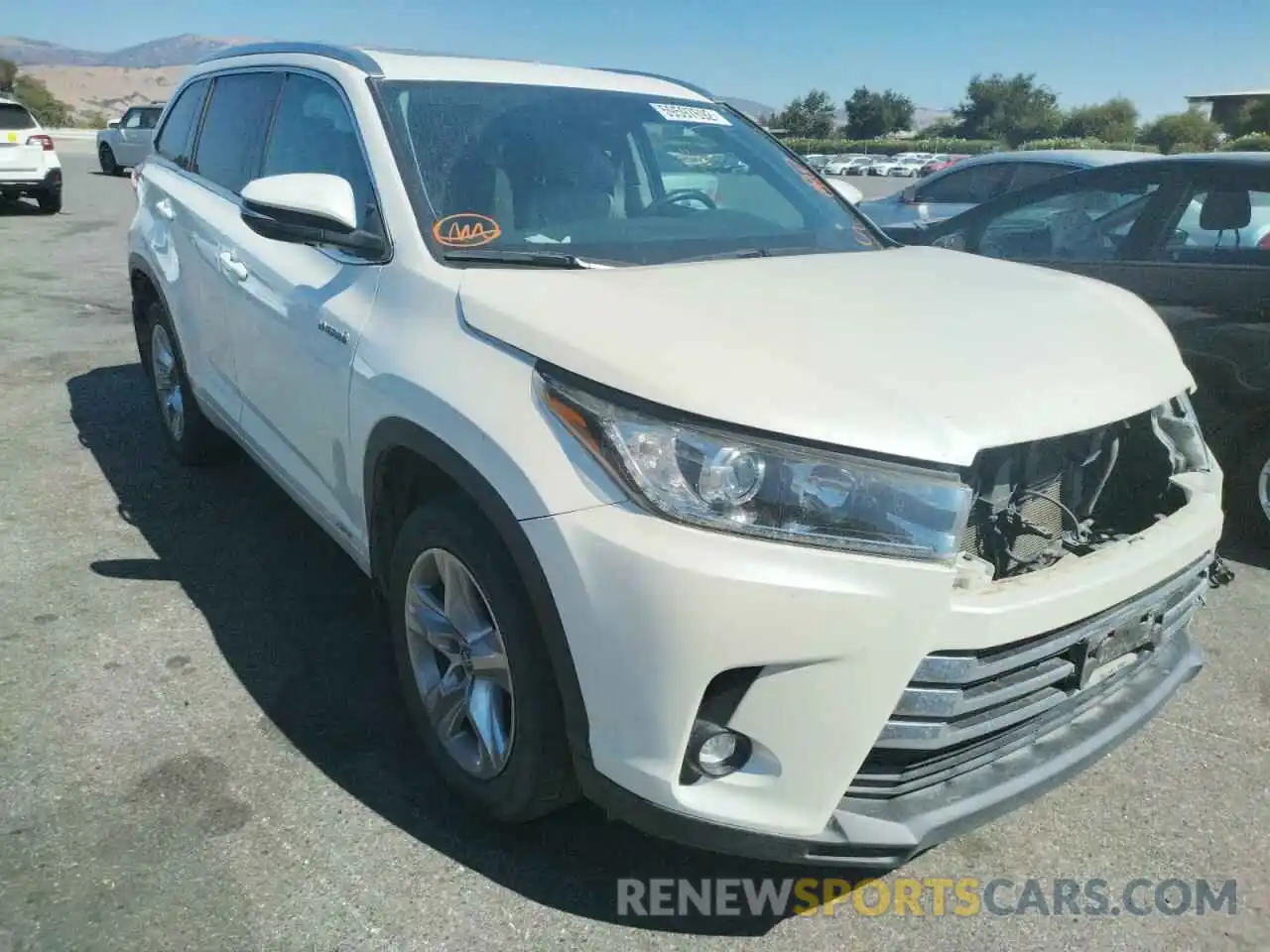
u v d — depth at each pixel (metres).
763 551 1.95
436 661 2.71
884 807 2.11
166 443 5.13
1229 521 4.56
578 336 2.21
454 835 2.58
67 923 2.26
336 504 3.10
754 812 2.06
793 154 3.92
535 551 2.12
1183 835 2.72
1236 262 4.39
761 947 2.30
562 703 2.25
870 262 3.06
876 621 1.96
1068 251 5.03
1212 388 4.47
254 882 2.40
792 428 1.98
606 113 3.40
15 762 2.79
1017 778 2.23
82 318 8.10
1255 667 3.57
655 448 2.02
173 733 2.94
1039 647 2.16
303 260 3.17
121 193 19.25
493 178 2.97
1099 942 2.36
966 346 2.34
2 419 5.62
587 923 2.34
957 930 2.38
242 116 4.02
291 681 3.23
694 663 1.97
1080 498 2.46
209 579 3.88
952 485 2.01
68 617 3.56
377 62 3.24
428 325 2.55
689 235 3.13
